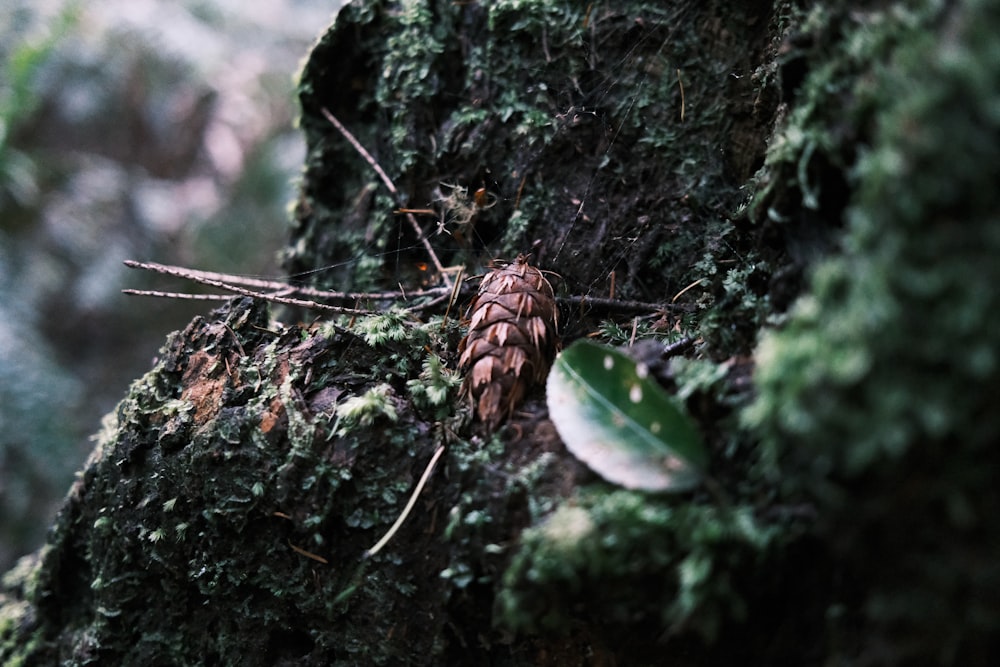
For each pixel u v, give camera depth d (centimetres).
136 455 56
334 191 66
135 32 159
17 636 63
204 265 158
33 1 147
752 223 53
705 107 58
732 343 52
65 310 146
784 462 47
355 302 63
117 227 155
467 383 53
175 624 56
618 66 60
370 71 65
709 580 47
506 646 51
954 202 44
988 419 44
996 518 44
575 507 48
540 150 60
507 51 61
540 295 54
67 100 156
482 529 50
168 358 57
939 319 44
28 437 117
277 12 182
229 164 169
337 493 52
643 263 59
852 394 45
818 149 48
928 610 45
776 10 57
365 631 52
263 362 55
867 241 46
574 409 49
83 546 60
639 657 50
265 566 54
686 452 48
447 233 62
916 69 45
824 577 47
